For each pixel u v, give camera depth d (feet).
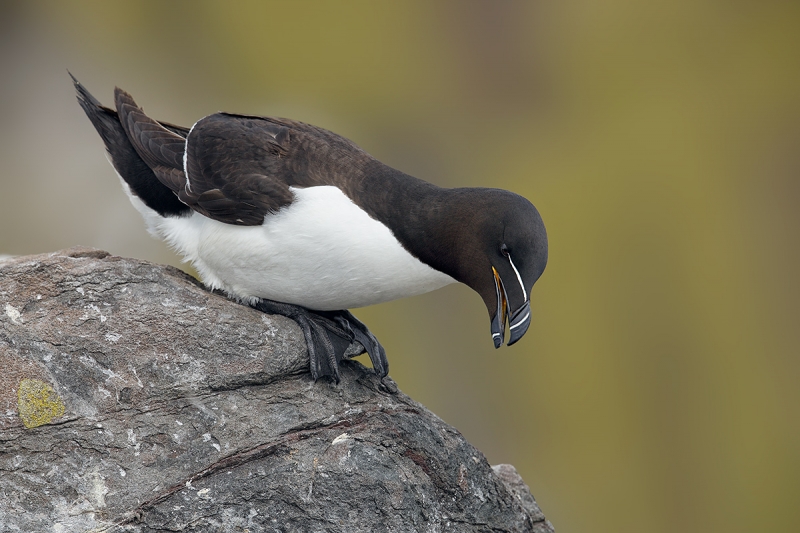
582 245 51.62
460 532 19.71
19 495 17.13
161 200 21.40
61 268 19.21
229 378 18.80
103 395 18.08
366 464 18.71
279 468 18.26
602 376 48.21
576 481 46.65
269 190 19.39
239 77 57.06
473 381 47.67
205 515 17.69
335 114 56.70
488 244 18.90
